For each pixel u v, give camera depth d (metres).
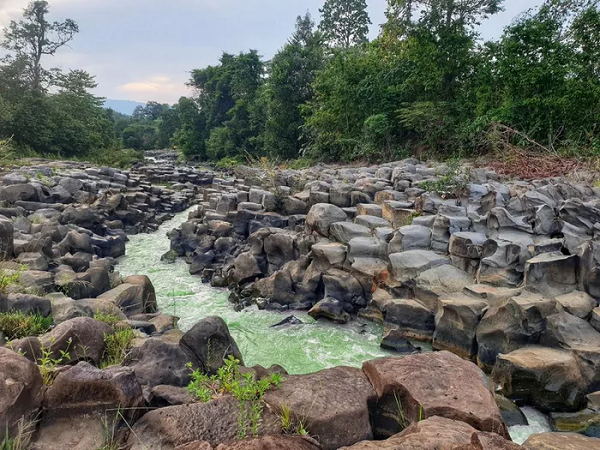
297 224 14.22
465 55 22.50
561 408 6.48
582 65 18.11
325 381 4.60
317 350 8.44
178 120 85.38
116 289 9.08
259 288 11.20
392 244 10.75
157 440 3.54
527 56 18.89
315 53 37.94
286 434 3.57
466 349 8.12
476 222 10.55
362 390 4.52
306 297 10.69
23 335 6.01
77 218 15.63
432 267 9.75
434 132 22.45
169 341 5.59
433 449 3.20
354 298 10.27
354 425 4.12
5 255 9.32
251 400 3.99
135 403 3.80
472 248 9.56
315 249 11.18
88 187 19.75
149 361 5.34
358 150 26.62
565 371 6.54
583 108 17.55
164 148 85.31
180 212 23.77
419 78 23.98
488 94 20.97
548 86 18.30
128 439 3.58
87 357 5.09
